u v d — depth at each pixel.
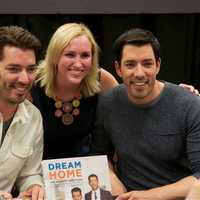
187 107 1.58
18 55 1.43
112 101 1.70
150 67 1.56
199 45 2.73
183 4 2.69
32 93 1.85
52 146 1.91
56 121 1.87
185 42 2.73
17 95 1.49
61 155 1.92
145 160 1.64
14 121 1.59
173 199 1.52
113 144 1.72
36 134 1.66
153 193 1.52
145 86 1.57
